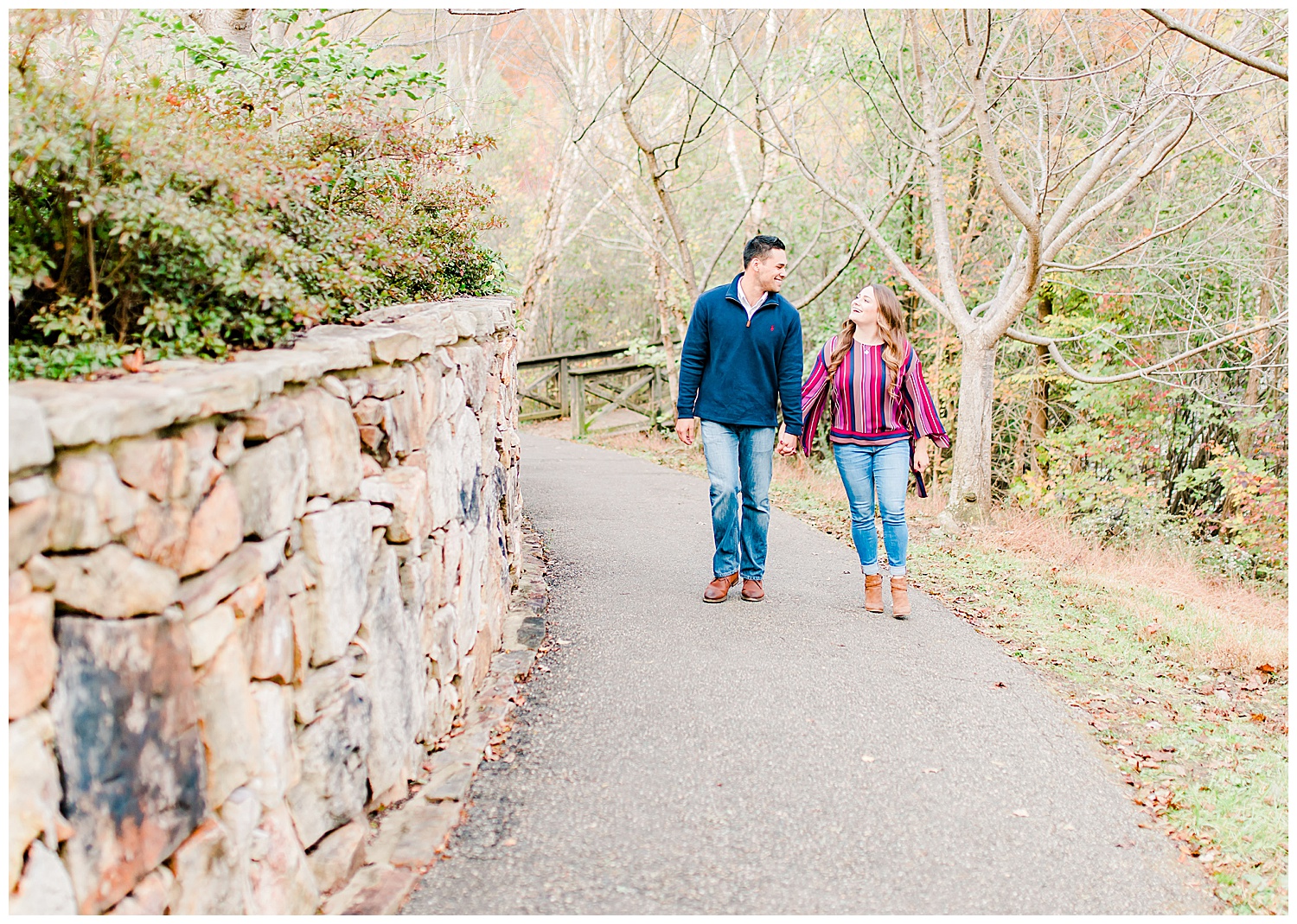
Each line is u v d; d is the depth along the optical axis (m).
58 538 1.62
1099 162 7.45
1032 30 8.20
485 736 3.36
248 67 4.65
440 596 3.28
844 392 4.95
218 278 2.48
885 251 8.85
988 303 9.05
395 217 4.35
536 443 12.77
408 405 3.03
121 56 4.12
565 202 14.98
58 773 1.59
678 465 10.78
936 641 4.67
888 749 3.45
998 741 3.58
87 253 2.44
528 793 3.02
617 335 20.22
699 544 6.55
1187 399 12.57
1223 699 4.32
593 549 6.36
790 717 3.67
